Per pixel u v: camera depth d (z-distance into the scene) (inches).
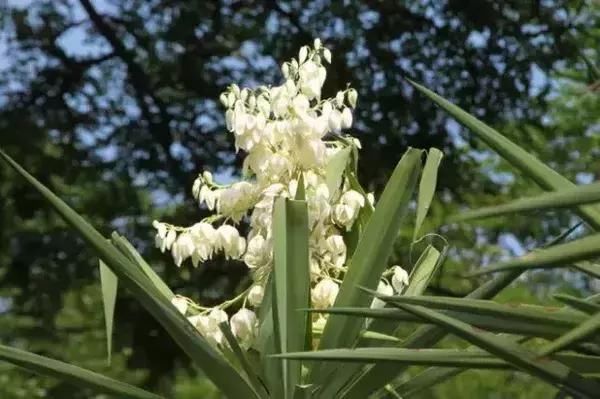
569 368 55.5
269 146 88.3
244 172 89.7
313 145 87.2
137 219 307.9
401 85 298.5
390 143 295.0
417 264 91.0
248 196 90.0
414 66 303.1
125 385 81.7
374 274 83.0
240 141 88.6
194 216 309.6
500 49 301.3
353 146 91.2
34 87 320.5
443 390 249.3
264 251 88.0
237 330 86.5
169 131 320.5
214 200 92.0
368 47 304.7
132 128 317.4
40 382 266.7
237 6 318.0
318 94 89.4
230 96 89.7
